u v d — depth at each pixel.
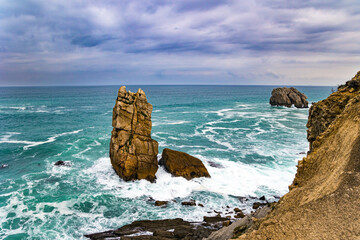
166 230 17.62
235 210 21.86
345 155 11.89
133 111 28.22
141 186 26.69
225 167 32.12
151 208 22.53
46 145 43.03
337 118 15.81
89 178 28.77
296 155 37.44
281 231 9.26
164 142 44.97
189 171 28.98
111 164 32.09
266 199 24.05
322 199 10.11
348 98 18.36
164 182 27.56
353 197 9.66
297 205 10.99
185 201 23.84
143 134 28.48
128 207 22.62
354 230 8.41
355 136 12.41
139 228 18.52
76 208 22.30
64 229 19.02
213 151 39.50
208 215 21.14
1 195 24.44
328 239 8.35
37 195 24.53
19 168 32.09
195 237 15.37
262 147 41.91
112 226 19.53
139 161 27.88
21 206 22.39
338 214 9.21
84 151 39.69
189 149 40.66
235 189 26.23
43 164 33.59
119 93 28.44
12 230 18.83
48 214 21.20
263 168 31.94
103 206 22.72
